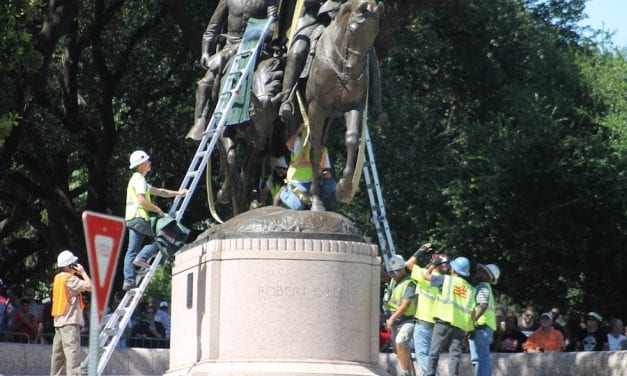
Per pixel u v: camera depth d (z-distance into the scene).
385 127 82.50
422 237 84.62
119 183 87.31
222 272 35.47
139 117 83.00
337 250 35.44
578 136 82.62
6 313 55.25
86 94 83.94
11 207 92.50
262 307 34.88
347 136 37.12
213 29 42.81
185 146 81.62
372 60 39.06
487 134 85.94
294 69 38.56
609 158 80.06
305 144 39.84
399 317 41.88
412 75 97.56
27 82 63.44
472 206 83.81
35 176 85.88
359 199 80.31
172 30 81.19
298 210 37.72
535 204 82.38
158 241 37.03
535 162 81.69
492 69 100.69
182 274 38.53
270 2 40.88
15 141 67.12
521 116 83.56
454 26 98.44
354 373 34.69
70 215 80.25
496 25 99.25
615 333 52.81
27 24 64.81
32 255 96.44
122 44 82.25
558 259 83.56
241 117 39.06
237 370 34.28
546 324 49.75
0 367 45.88
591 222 81.94
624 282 83.31
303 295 35.00
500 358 47.06
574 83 88.12
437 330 38.91
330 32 37.50
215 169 76.31
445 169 85.81
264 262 35.03
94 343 23.92
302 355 34.69
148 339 53.56
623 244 80.88
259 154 41.44
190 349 36.84
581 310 85.88
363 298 35.81
